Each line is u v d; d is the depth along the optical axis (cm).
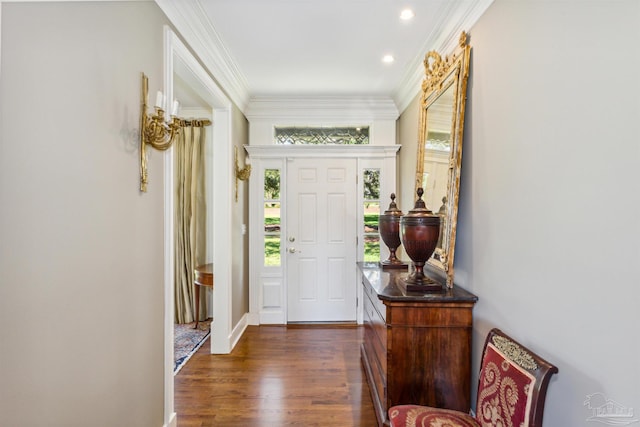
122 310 141
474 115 186
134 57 149
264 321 387
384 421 179
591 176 104
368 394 235
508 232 151
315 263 390
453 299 175
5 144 88
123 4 140
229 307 309
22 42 92
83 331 117
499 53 159
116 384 137
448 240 202
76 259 113
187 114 387
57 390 106
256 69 294
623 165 93
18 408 93
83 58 116
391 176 383
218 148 308
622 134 93
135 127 150
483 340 172
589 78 104
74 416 113
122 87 140
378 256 391
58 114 104
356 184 387
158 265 172
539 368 113
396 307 175
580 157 108
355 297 391
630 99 91
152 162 165
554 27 120
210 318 404
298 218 389
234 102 331
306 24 221
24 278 94
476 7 178
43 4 99
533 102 133
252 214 385
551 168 122
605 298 99
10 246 90
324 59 275
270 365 280
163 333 178
